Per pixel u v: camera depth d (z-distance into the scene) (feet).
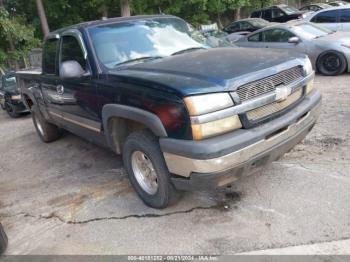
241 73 10.94
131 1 65.05
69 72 13.92
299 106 12.38
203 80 10.68
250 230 11.13
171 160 10.94
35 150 22.17
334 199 12.09
